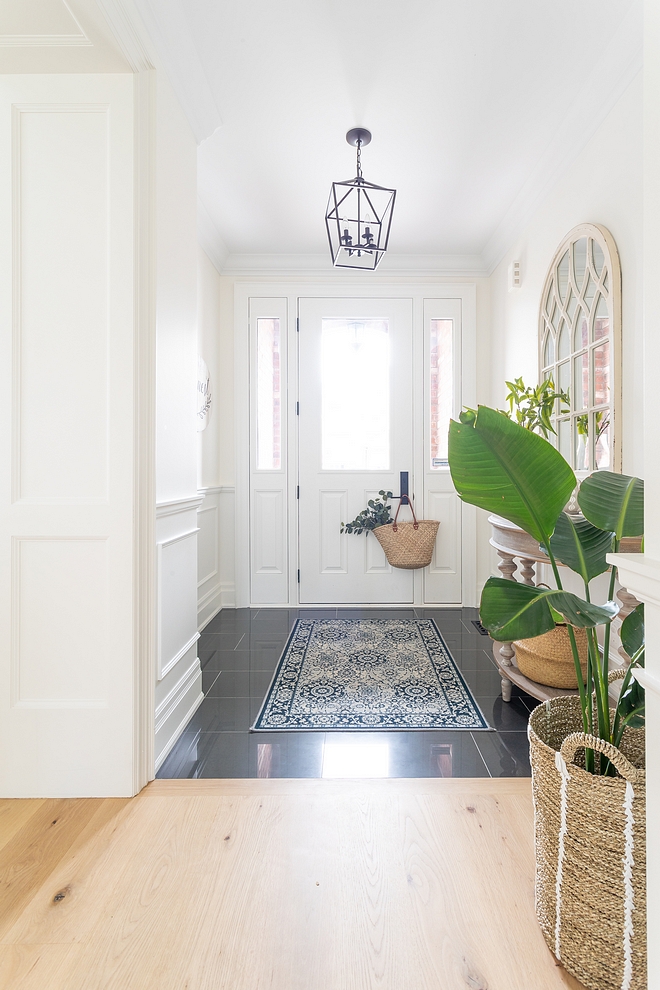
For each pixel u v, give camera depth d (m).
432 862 1.27
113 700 1.57
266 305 3.87
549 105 2.25
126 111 1.57
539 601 0.97
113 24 1.41
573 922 0.97
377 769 1.73
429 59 1.98
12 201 1.58
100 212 1.58
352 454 3.93
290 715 2.13
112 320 1.58
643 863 0.89
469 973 0.98
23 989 0.95
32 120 1.59
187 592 2.15
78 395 1.59
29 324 1.59
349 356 3.91
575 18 1.79
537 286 2.93
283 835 1.37
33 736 1.58
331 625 3.41
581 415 2.38
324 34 1.85
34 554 1.60
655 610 0.73
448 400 3.92
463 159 2.65
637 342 1.95
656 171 0.72
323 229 3.45
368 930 1.07
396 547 3.69
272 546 3.93
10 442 1.58
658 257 0.72
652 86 0.73
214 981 0.96
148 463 1.65
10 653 1.58
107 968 0.99
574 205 2.45
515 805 1.51
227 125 2.38
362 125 2.38
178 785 1.63
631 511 1.05
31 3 1.34
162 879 1.21
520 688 2.35
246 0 1.70
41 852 1.31
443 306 3.89
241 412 3.89
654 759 0.73
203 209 3.16
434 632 3.25
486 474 1.01
